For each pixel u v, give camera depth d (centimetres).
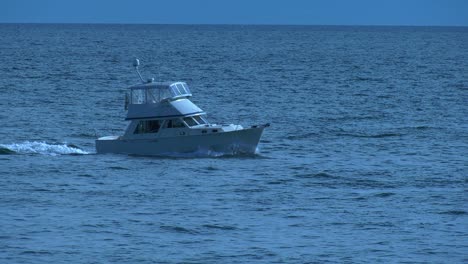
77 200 13900
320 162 17288
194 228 12381
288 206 13638
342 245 11656
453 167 16875
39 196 14125
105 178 15475
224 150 17238
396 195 14400
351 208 13538
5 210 13200
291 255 11231
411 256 11238
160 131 17238
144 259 11031
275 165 16800
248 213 13200
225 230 12312
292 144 19575
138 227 12412
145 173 15862
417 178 15800
